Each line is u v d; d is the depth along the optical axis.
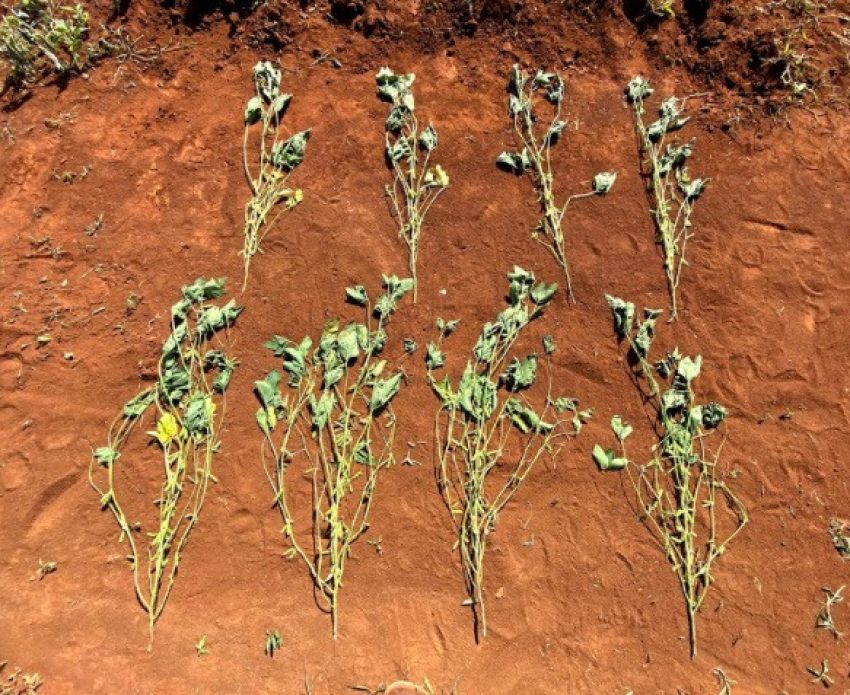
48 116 3.55
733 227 3.34
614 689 2.91
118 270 3.33
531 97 3.54
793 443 3.12
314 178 3.45
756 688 2.89
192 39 3.65
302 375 3.21
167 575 3.03
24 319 3.27
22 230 3.38
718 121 3.46
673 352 3.21
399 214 3.40
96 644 2.95
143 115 3.55
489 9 3.58
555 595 3.01
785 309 3.25
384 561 3.05
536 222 3.38
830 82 3.48
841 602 2.96
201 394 3.17
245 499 3.10
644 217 3.37
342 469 3.08
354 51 3.62
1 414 3.18
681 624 2.96
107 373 3.21
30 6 3.60
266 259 3.35
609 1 3.55
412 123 3.51
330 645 2.96
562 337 3.26
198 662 2.93
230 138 3.50
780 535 3.04
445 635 2.97
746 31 3.50
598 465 3.12
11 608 2.98
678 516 3.03
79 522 3.07
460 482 3.10
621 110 3.52
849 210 3.35
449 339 3.26
